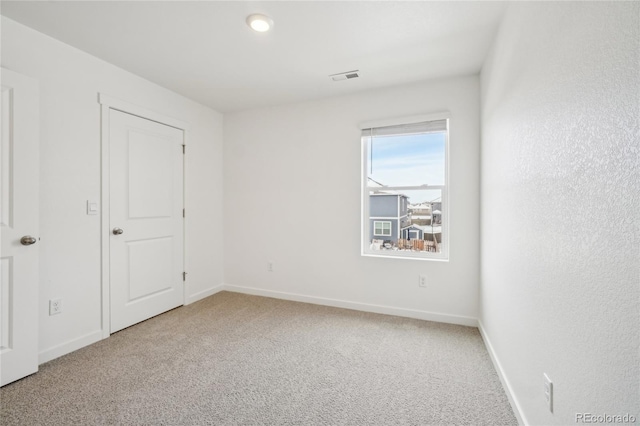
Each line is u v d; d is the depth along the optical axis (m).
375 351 2.16
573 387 0.94
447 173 2.73
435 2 1.69
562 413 1.01
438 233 2.82
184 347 2.21
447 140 2.74
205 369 1.91
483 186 2.35
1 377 1.68
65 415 1.47
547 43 1.13
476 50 2.19
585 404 0.87
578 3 0.90
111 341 2.31
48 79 2.01
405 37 2.05
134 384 1.74
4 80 1.70
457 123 2.64
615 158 0.73
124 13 1.79
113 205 2.44
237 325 2.64
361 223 3.06
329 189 3.18
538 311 1.22
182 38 2.07
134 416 1.47
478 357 2.06
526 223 1.35
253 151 3.56
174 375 1.84
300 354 2.12
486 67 2.26
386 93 2.91
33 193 1.83
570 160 0.96
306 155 3.29
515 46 1.52
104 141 2.36
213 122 3.57
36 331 1.84
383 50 2.22
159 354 2.11
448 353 2.12
